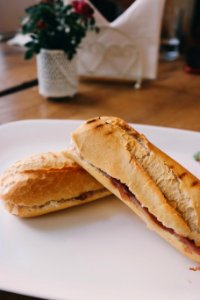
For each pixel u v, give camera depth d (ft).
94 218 0.99
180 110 1.68
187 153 1.26
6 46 2.56
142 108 1.69
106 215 1.00
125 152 0.93
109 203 1.05
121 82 2.02
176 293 0.78
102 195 1.04
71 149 1.03
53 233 0.93
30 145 1.27
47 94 1.73
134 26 1.86
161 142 1.30
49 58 1.65
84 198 1.01
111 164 0.93
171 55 2.54
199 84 2.02
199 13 2.73
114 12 2.22
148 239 0.93
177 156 1.24
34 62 2.26
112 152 0.94
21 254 0.86
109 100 1.77
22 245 0.89
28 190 0.94
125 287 0.79
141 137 0.99
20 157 1.21
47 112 1.63
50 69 1.67
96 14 1.87
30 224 0.95
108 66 1.99
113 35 1.90
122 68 1.98
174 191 0.88
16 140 1.29
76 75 1.77
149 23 1.84
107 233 0.95
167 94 1.86
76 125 1.37
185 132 1.35
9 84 1.91
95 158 0.95
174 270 0.85
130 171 0.91
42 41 1.66
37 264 0.84
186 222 0.85
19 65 2.20
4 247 0.88
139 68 1.96
